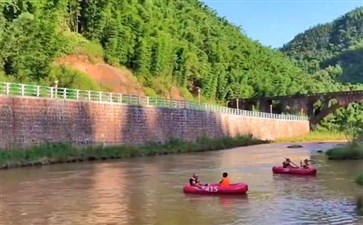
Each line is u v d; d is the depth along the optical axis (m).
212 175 36.91
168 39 120.75
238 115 96.94
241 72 157.12
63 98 51.78
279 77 177.25
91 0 106.75
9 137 44.66
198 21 178.62
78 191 28.62
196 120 78.75
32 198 26.09
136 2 127.62
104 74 90.25
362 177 31.67
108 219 20.70
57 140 50.38
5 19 75.81
